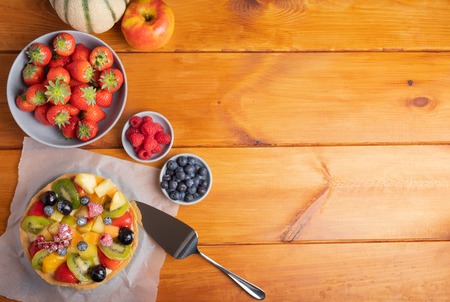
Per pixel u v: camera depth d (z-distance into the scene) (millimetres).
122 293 1280
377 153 1354
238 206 1320
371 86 1363
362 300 1334
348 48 1359
